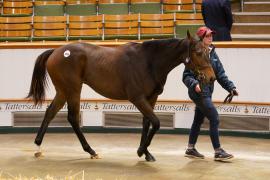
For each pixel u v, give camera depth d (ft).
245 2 41.55
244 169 19.39
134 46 20.17
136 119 27.81
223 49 26.30
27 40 36.76
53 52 21.49
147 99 20.16
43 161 20.88
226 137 26.89
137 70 19.56
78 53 20.77
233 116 26.81
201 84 20.04
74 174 18.22
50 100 27.76
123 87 19.92
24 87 27.68
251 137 26.68
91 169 19.29
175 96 27.22
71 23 37.47
